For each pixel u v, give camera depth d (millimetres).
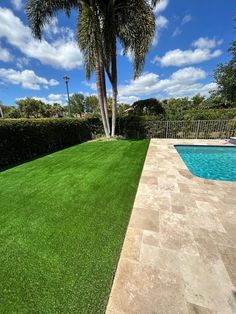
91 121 13312
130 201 3268
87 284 1692
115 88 10359
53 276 1794
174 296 1549
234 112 10945
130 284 1671
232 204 3090
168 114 12281
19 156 6984
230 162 7066
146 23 8578
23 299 1578
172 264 1874
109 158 6469
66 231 2492
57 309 1485
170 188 3789
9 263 1978
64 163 6133
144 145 8719
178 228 2459
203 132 10719
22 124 7172
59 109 43031
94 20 7895
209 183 4035
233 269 1800
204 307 1460
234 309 1445
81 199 3418
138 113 14969
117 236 2346
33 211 3055
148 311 1438
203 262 1888
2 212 3055
